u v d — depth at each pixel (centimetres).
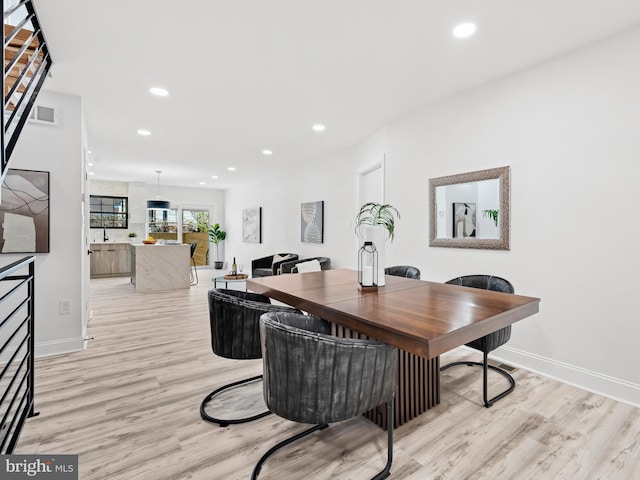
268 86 300
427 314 155
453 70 270
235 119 385
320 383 132
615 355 222
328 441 179
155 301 524
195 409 209
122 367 271
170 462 162
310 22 210
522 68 266
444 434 184
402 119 375
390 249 391
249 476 153
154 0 189
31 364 200
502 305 171
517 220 271
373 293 203
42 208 295
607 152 224
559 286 248
